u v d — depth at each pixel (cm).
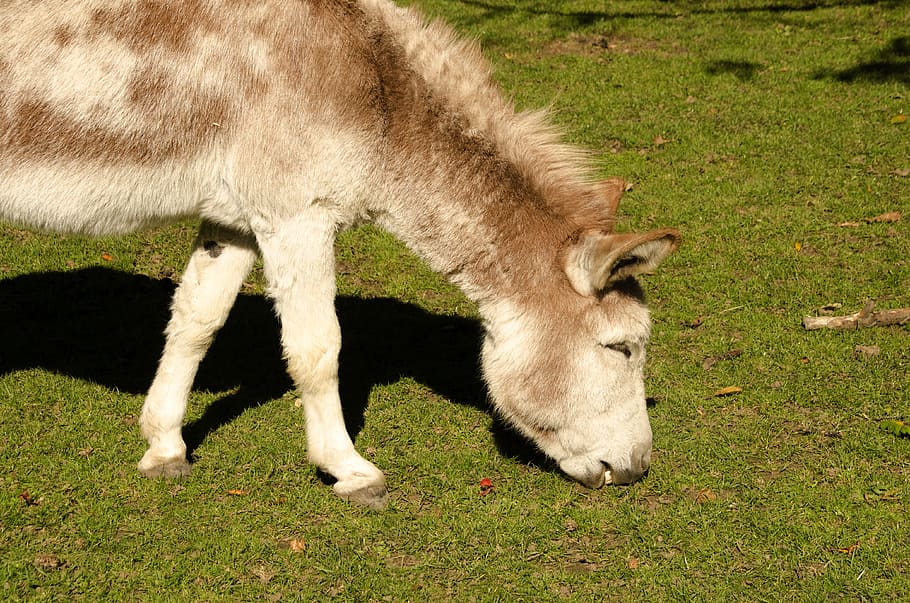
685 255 816
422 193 516
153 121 484
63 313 719
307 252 500
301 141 484
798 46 1307
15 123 478
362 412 627
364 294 779
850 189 923
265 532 511
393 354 702
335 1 492
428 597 470
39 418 598
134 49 480
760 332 712
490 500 545
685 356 687
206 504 530
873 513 528
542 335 512
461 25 1373
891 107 1102
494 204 513
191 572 479
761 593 475
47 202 494
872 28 1359
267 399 638
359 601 466
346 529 515
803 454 583
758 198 909
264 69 480
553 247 511
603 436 520
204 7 482
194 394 636
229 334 715
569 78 1205
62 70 478
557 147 532
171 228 852
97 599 457
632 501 546
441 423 620
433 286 797
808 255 816
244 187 493
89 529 503
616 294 504
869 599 471
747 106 1118
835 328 710
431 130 508
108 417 605
